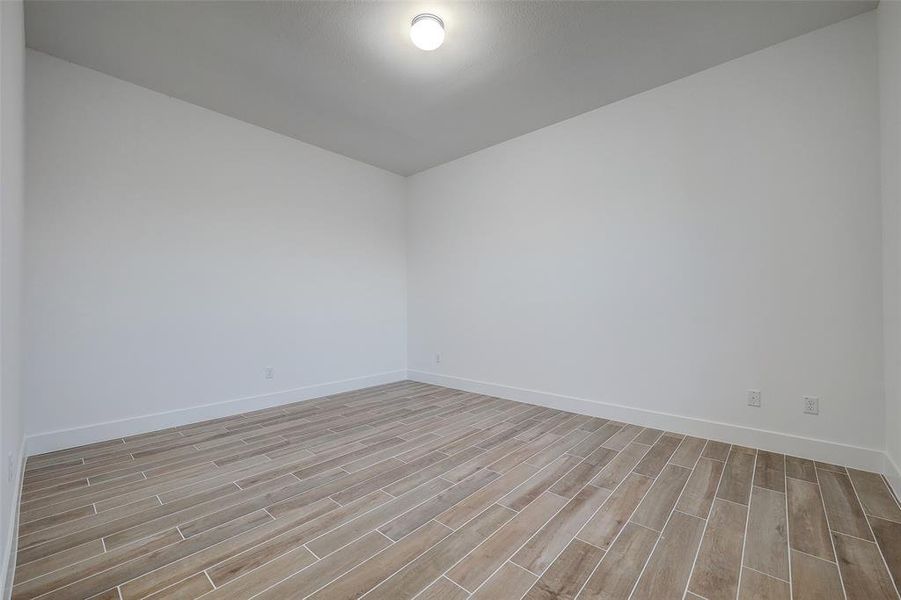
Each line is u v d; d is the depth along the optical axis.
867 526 1.67
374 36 2.37
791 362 2.42
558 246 3.51
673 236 2.86
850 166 2.25
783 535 1.61
